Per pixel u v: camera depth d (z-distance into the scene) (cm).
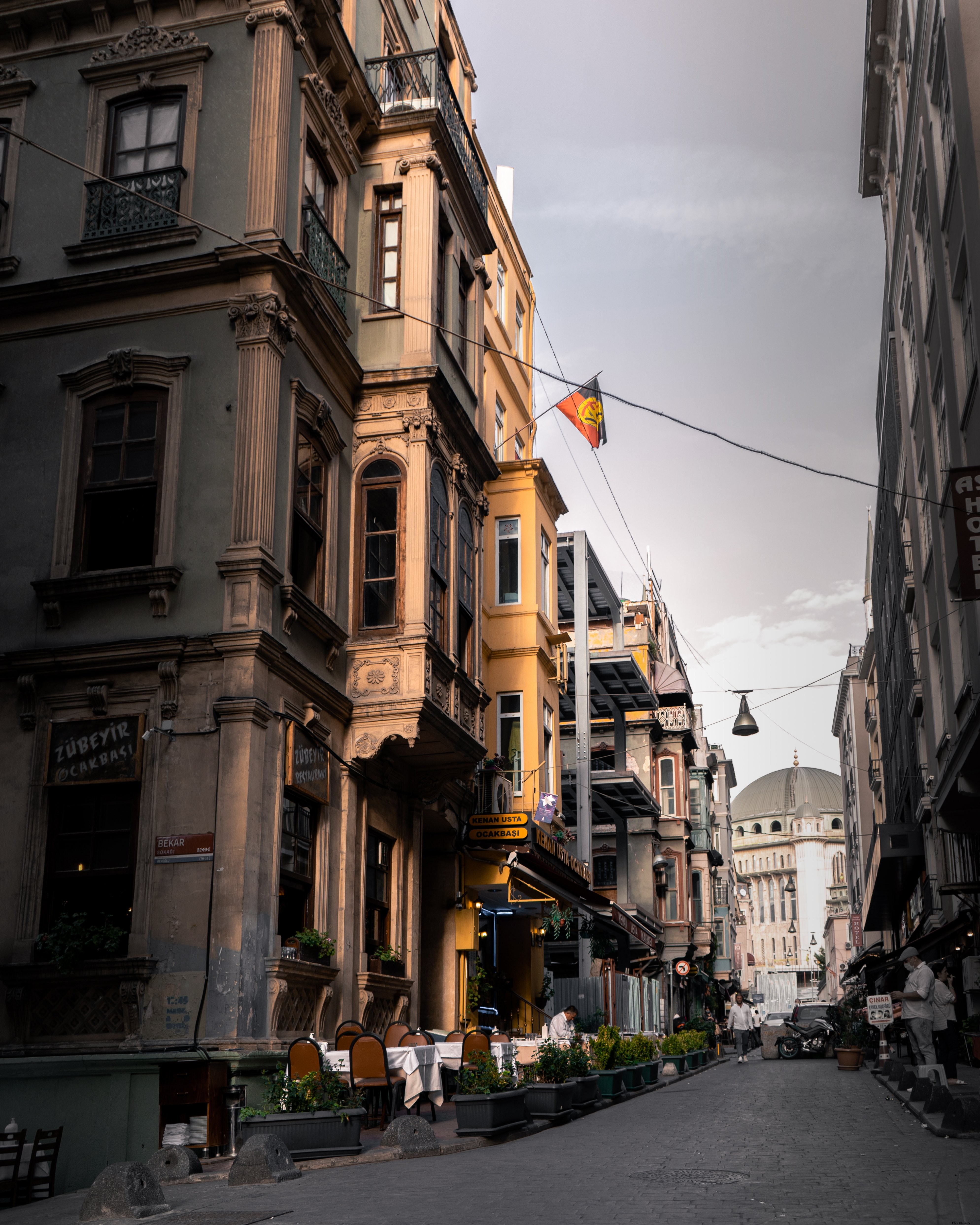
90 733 1352
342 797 1552
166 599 1373
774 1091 1873
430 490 1683
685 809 5247
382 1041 1169
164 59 1566
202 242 1491
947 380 1947
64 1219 840
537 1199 797
